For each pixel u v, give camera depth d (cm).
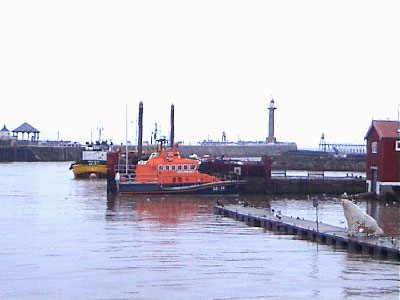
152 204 6103
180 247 3684
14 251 3519
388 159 6750
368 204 6397
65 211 5419
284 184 7500
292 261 3312
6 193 7150
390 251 3375
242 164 8162
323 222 4809
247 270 3088
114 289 2722
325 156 14112
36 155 18662
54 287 2748
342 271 3078
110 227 4466
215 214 5341
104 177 10369
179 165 7125
